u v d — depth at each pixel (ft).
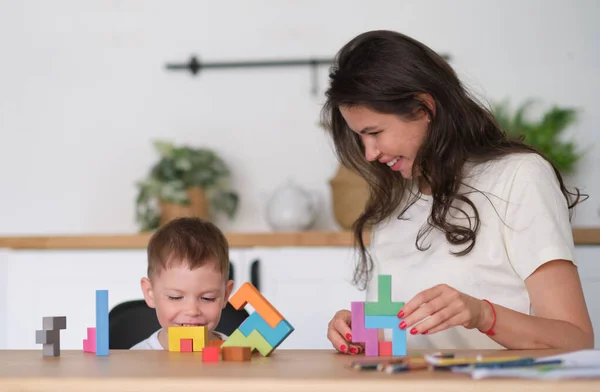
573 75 9.17
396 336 3.90
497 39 9.25
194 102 9.52
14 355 4.20
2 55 9.67
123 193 9.55
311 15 9.45
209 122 9.50
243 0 9.52
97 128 9.60
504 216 4.70
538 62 9.21
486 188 4.81
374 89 4.45
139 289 8.26
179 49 9.57
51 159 9.62
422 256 5.11
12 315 8.31
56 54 9.67
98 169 9.58
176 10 9.59
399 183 5.31
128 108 9.58
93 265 8.30
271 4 9.49
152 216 8.80
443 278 4.94
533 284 4.48
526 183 4.65
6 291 8.33
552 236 4.46
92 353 4.25
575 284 4.42
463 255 4.87
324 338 7.98
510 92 9.21
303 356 3.93
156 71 9.57
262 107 9.46
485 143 4.88
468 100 4.82
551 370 2.79
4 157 9.62
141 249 8.29
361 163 5.28
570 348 4.02
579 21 9.18
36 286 8.32
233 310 5.70
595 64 9.15
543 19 9.22
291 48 9.46
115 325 5.65
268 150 9.43
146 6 9.60
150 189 8.70
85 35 9.64
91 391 2.94
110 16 9.63
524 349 4.00
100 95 9.61
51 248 8.34
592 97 9.14
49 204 9.59
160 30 9.59
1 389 3.00
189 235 5.32
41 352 4.39
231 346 3.78
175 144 9.51
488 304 3.96
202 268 5.21
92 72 9.62
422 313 3.80
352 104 4.53
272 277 8.06
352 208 8.29
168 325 5.24
